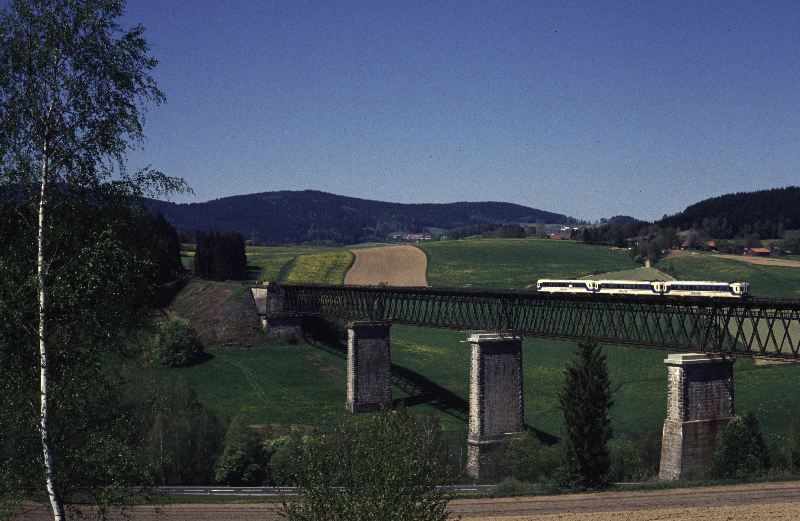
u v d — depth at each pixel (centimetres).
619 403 10975
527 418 10612
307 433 8750
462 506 6184
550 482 7400
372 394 11338
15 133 2658
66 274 2644
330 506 3262
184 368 12988
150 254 2891
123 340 2925
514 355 9181
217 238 18975
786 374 11238
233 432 8300
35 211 2750
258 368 13025
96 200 2814
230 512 5991
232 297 15112
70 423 2781
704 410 7456
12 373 2672
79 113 2755
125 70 2802
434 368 13162
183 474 8106
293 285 14350
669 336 11912
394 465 3312
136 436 2973
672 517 5438
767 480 6688
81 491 2791
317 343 14500
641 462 8412
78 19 2703
